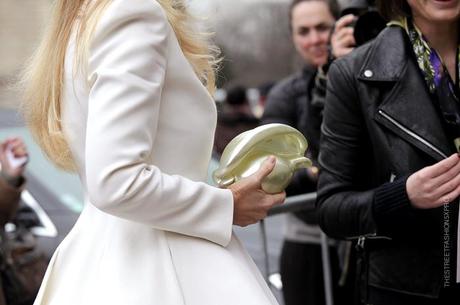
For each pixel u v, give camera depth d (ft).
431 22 13.53
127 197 10.06
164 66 10.47
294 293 21.13
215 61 11.84
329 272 19.11
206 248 10.76
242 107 58.90
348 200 13.57
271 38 103.14
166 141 10.64
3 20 65.87
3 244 19.83
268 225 27.12
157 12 10.39
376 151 13.53
